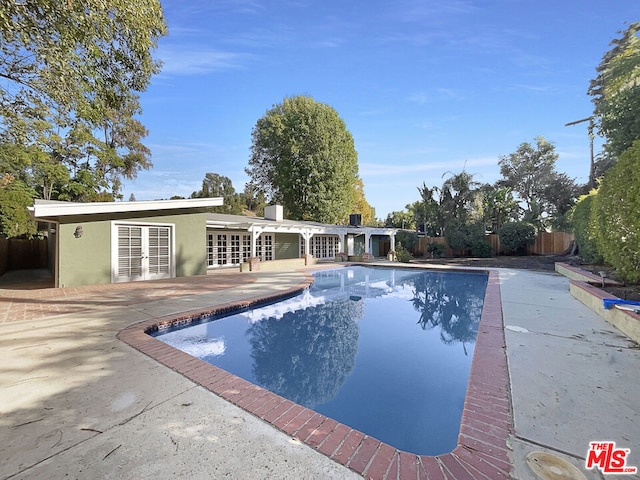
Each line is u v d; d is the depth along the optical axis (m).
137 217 11.17
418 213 26.17
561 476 1.92
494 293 8.54
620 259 6.96
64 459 2.08
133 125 27.70
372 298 9.88
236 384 3.22
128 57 6.63
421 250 25.22
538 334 4.83
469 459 2.10
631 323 4.59
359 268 17.89
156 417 2.59
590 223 10.27
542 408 2.71
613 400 2.83
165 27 6.77
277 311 8.09
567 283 10.44
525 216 24.86
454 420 3.21
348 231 21.11
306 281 11.34
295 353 5.28
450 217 23.70
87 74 6.02
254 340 5.91
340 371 4.51
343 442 2.29
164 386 3.17
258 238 18.61
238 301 7.52
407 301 9.46
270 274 13.51
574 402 2.80
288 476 1.92
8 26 4.61
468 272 15.23
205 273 12.98
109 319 5.76
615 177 6.98
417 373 4.41
